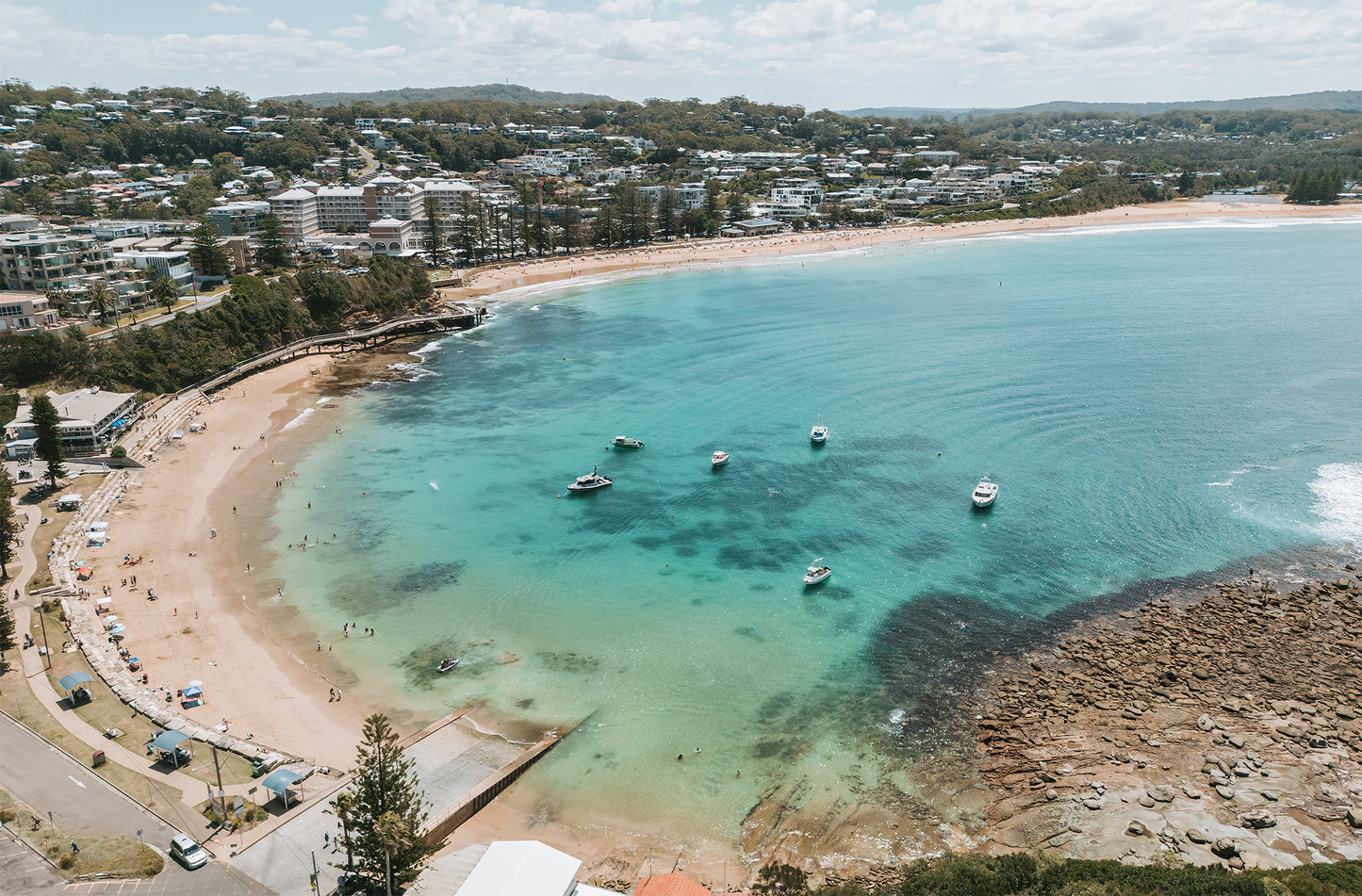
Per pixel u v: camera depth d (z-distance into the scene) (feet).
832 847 225.56
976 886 200.34
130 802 223.71
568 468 471.21
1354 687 281.95
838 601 343.26
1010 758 256.32
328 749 254.47
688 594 349.00
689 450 495.00
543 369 649.61
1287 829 221.46
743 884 213.25
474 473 464.65
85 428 454.40
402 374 641.40
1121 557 372.38
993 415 540.11
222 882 199.31
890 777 250.78
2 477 386.73
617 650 311.47
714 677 296.30
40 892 192.95
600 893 195.42
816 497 433.48
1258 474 446.60
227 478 451.53
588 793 244.01
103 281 654.94
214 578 352.49
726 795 244.22
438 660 304.30
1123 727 266.36
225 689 281.13
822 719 275.80
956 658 306.76
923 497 432.66
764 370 638.53
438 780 242.17
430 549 382.63
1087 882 199.82
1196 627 318.86
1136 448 483.10
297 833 215.72
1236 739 257.14
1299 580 350.23
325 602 339.16
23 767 234.58
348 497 433.07
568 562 372.79
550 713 277.03
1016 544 385.50
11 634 295.28
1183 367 625.82
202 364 588.91
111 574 350.02
